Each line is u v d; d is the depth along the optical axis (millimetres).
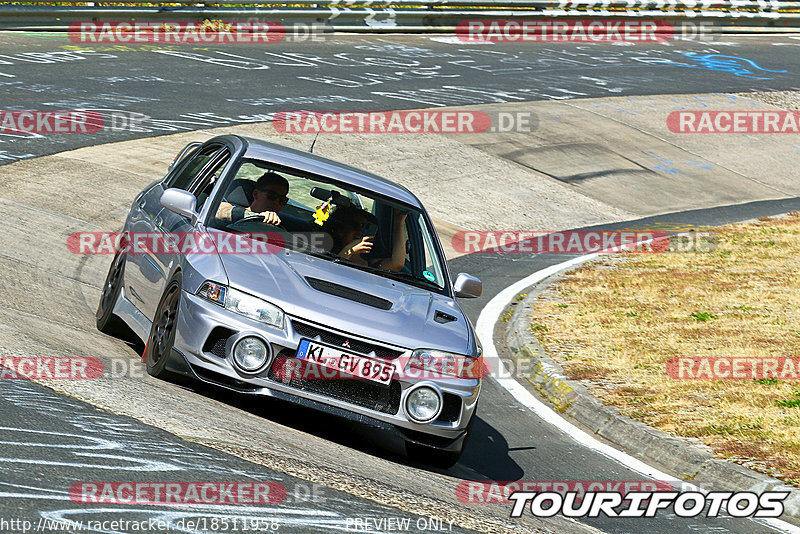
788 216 43344
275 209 16453
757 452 17406
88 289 21516
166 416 12977
